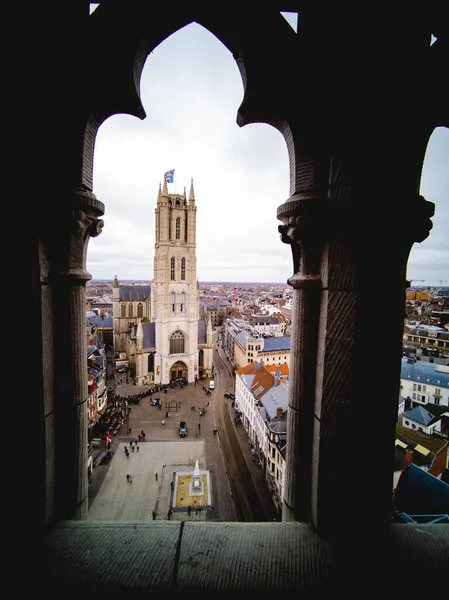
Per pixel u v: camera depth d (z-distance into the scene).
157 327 63.81
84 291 3.70
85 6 3.26
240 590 2.73
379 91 3.19
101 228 3.89
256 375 45.72
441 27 3.23
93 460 34.06
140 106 3.51
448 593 2.77
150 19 3.28
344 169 3.27
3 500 3.14
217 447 38.25
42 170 3.22
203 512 26.48
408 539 3.36
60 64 3.19
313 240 3.53
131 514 26.08
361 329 3.32
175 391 60.38
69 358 3.58
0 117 2.98
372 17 3.16
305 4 3.38
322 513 3.43
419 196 3.32
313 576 2.88
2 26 2.93
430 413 34.12
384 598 2.72
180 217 65.12
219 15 3.34
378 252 3.27
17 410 3.19
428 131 3.31
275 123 3.81
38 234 3.21
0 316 3.08
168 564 2.93
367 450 3.42
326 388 3.44
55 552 3.04
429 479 17.39
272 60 3.36
